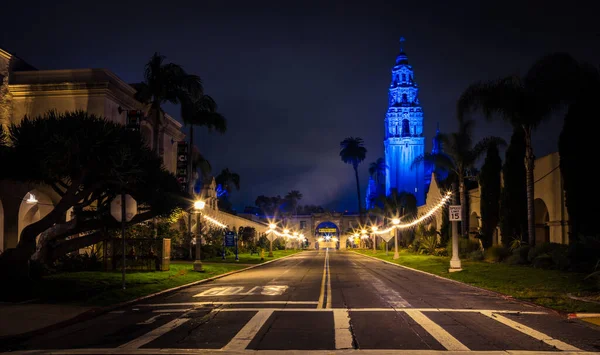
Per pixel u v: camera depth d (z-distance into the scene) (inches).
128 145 797.9
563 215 1267.2
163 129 1854.1
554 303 585.0
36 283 708.7
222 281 967.6
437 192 2534.5
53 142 695.1
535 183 1422.2
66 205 736.3
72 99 1418.6
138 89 1444.4
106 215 900.6
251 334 417.7
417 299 649.0
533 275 933.2
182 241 1737.2
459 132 1834.4
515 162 1437.0
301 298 660.1
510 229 1430.9
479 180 1722.4
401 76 5241.1
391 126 5123.0
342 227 6432.1
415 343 382.0
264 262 1759.4
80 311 528.7
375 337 403.9
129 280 821.9
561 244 1150.3
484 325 457.4
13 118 1425.9
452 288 800.9
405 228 3164.4
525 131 1249.4
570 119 1099.9
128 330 444.5
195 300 653.9
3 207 1309.1
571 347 367.9
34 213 1416.1
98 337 415.5
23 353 361.1
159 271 1021.8
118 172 740.0
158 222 1422.2
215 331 432.8
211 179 2388.0
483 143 1721.2
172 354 350.9
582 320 482.9
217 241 2094.0
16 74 1448.1
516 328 442.3
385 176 5364.2
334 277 1042.7
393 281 938.7
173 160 1982.0
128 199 774.5
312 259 2167.8
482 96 1231.5
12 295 635.5
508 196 1439.5
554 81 1143.0
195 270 1126.4
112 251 1047.6
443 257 1820.9
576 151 1078.4
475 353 350.0
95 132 732.0
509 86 1211.2
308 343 383.2
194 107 1593.3
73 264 995.9
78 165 726.5
